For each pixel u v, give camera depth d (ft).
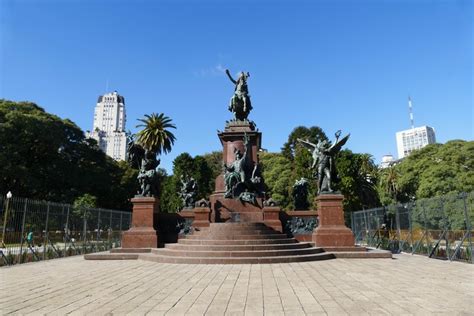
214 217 81.82
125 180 205.46
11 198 63.21
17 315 26.12
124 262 61.62
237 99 97.50
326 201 72.79
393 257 67.87
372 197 167.22
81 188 174.40
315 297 31.40
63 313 26.58
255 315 25.57
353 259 63.31
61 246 77.87
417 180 167.32
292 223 80.28
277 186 187.32
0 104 153.79
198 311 26.78
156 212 79.46
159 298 31.45
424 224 73.26
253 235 63.87
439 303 28.91
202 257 57.47
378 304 28.68
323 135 215.72
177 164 203.82
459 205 61.46
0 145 139.23
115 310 27.30
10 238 62.44
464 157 151.33
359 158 149.28
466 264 55.83
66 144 176.55
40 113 165.27
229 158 91.50
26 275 46.37
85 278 43.39
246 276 43.55
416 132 548.72
